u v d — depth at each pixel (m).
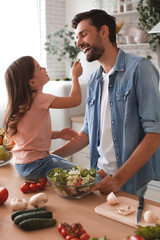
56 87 3.89
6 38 4.27
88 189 1.29
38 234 1.02
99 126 1.82
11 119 1.54
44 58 4.61
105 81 1.79
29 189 1.39
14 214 1.11
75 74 1.71
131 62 1.66
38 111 1.54
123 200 1.26
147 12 3.62
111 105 1.71
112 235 1.01
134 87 1.63
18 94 1.54
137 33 3.69
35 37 4.57
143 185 1.73
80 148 1.94
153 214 1.07
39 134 1.54
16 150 1.57
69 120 3.92
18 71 1.54
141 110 1.57
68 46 4.31
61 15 4.68
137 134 1.66
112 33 1.72
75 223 1.02
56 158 1.66
